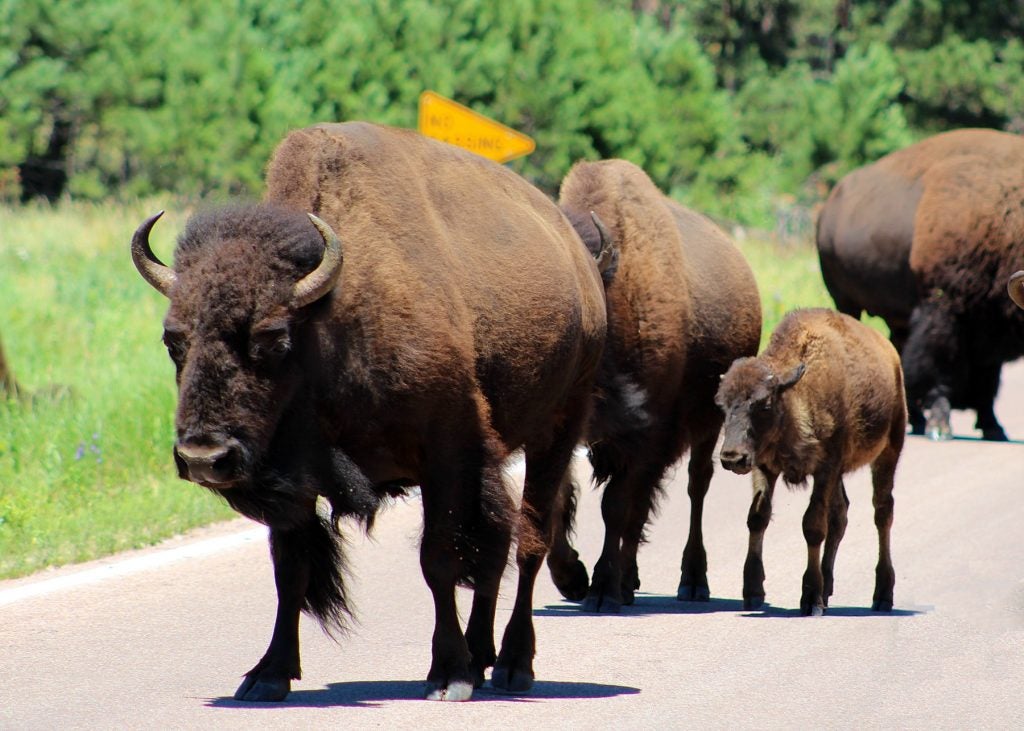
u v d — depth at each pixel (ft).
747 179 522.06
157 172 393.09
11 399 159.02
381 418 75.31
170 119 388.16
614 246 109.91
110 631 93.50
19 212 323.57
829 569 110.63
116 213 317.63
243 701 77.15
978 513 143.33
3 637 90.99
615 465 111.96
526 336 82.23
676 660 90.68
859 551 128.77
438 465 77.05
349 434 74.95
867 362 114.73
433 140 85.51
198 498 136.26
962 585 113.60
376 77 413.18
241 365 68.64
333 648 92.32
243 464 68.59
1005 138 205.57
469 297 79.05
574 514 111.45
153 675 82.99
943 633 98.53
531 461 90.38
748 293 132.16
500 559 78.28
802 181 599.57
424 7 426.92
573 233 93.66
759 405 106.32
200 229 71.00
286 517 72.02
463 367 76.79
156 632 93.66
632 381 112.68
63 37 393.50
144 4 408.67
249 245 69.82
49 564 112.06
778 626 101.30
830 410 109.70
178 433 68.03
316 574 78.48
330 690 80.74
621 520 109.81
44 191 412.98
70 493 133.39
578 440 92.27
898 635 97.91
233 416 68.23
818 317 114.62
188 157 387.55
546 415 86.94
